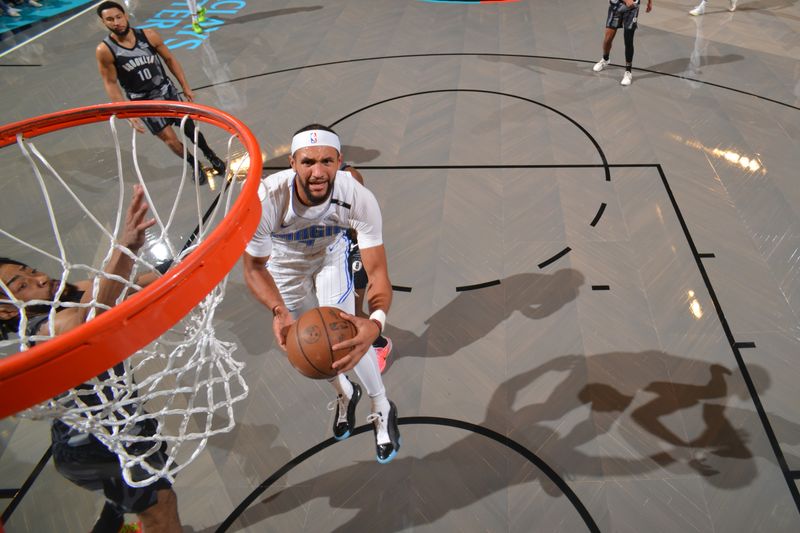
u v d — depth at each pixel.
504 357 2.88
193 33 7.23
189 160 4.28
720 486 2.29
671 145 4.41
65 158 4.80
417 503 2.31
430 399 2.71
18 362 0.95
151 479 1.62
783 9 6.68
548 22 6.84
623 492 2.29
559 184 4.07
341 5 7.85
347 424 2.43
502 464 2.42
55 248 3.82
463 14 7.27
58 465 1.80
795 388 2.63
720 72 5.41
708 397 2.62
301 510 2.31
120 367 1.79
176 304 1.17
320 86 5.70
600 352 2.87
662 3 7.09
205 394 2.75
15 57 7.15
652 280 3.25
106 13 3.58
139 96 3.92
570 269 3.36
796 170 4.05
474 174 4.24
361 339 1.77
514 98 5.23
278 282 2.21
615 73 5.54
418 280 3.37
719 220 3.64
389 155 4.53
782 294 3.11
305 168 1.83
